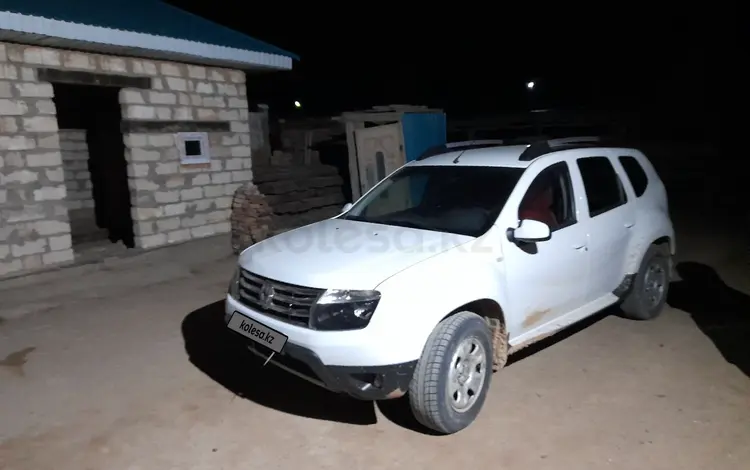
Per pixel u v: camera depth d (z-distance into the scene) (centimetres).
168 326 560
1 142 611
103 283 685
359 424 374
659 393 409
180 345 512
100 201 915
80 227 888
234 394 418
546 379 433
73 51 660
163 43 684
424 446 348
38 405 405
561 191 457
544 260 416
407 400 404
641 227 520
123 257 713
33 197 640
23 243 636
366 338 327
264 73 897
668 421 372
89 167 900
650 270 546
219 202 838
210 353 494
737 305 601
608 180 511
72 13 631
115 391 425
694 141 1691
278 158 1229
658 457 334
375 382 336
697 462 329
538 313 420
